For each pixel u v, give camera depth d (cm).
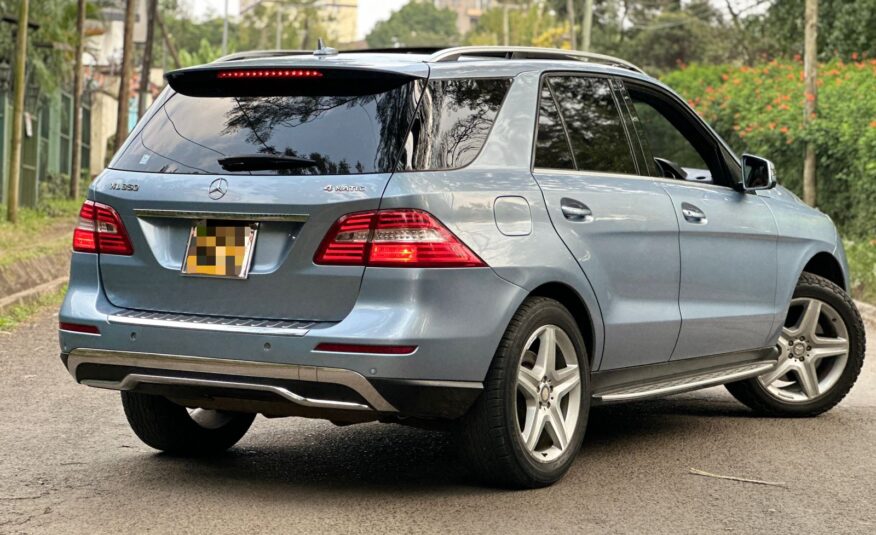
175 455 627
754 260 699
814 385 755
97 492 547
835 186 2181
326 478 582
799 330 752
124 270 542
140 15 5956
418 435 688
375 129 516
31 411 734
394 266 499
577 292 568
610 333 594
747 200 705
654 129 1956
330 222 504
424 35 17962
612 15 6981
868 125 2023
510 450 536
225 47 6084
